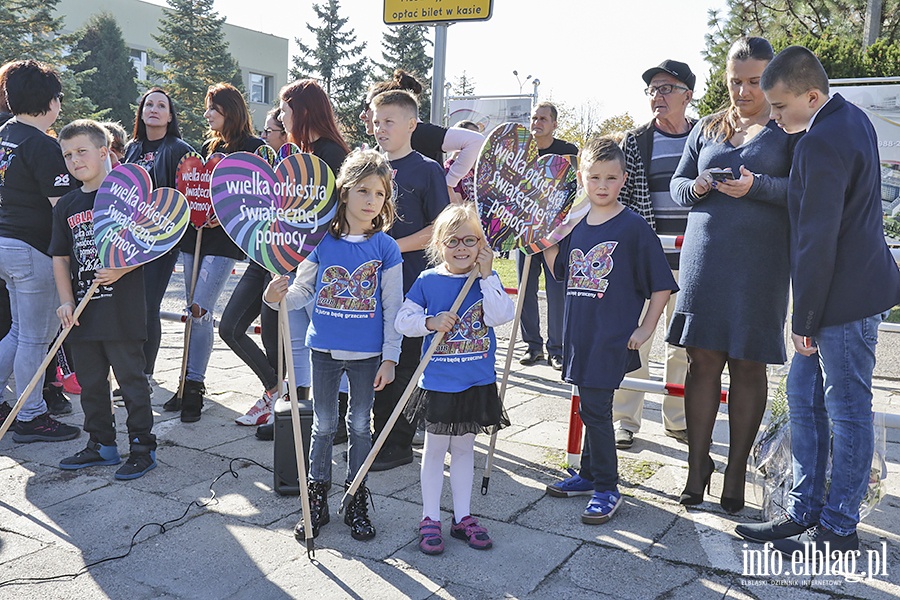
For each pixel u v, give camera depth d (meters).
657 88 4.25
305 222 3.29
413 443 4.57
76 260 3.96
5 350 4.51
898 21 18.61
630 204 4.42
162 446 4.44
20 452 4.31
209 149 5.31
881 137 8.50
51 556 3.13
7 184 4.29
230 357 6.78
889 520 3.53
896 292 3.04
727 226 3.42
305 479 3.13
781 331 3.40
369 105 4.47
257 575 3.00
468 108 15.95
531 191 3.63
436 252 3.53
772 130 3.38
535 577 2.99
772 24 20.75
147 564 3.07
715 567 3.07
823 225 2.89
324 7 43.00
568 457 4.13
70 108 26.66
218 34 33.81
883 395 5.86
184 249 5.18
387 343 3.39
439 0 6.19
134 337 3.94
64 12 35.66
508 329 8.29
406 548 3.23
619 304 3.46
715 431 4.85
